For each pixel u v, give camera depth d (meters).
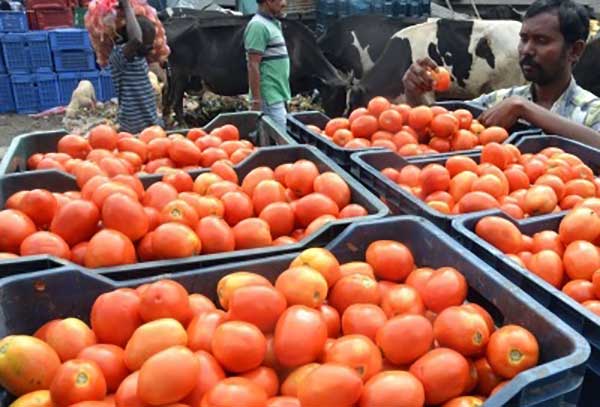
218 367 1.09
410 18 6.52
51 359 1.13
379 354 1.13
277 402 1.03
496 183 1.86
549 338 1.12
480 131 2.62
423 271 1.41
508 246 1.58
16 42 8.60
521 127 2.73
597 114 2.82
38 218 1.67
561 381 0.98
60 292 1.34
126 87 4.57
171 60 6.71
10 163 2.25
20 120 8.57
